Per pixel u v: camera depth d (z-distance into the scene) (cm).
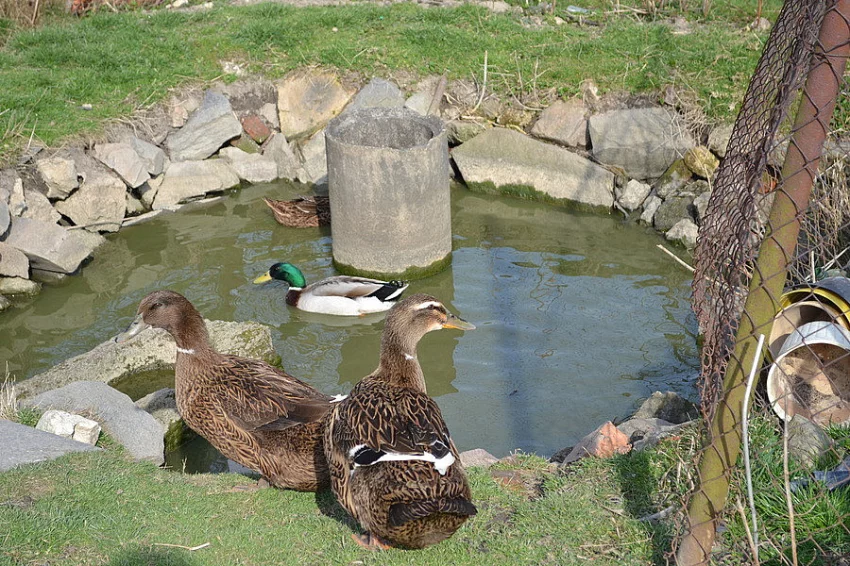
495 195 522
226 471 368
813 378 335
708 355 259
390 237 457
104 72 537
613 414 388
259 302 454
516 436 380
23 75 529
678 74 516
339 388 407
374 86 539
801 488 295
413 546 280
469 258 474
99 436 352
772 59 258
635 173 504
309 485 318
